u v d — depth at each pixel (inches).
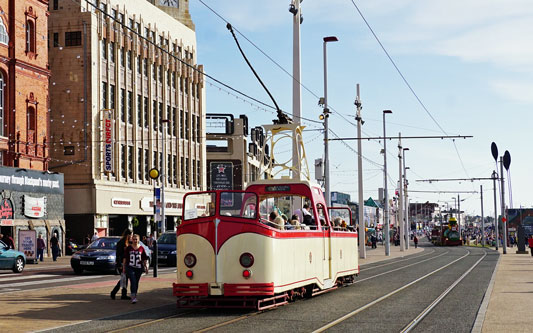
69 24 2057.1
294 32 1295.5
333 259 817.5
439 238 4414.4
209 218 612.1
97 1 2097.7
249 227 607.5
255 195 615.8
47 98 1835.6
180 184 2586.1
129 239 714.2
